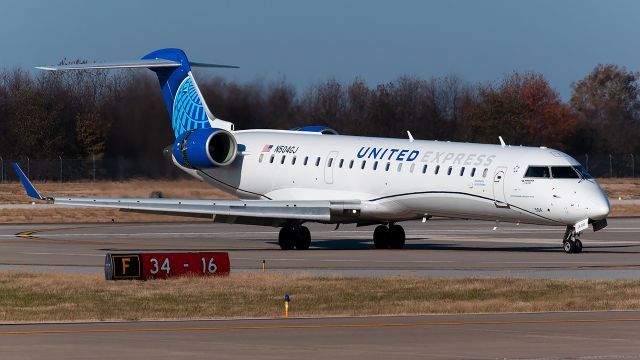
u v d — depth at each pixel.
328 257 105.00
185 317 62.25
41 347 49.34
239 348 48.97
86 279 81.38
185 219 178.50
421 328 55.84
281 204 113.19
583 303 66.81
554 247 120.00
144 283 78.44
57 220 174.62
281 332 54.38
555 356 46.88
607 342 50.72
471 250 115.38
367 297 71.31
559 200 102.12
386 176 114.06
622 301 67.69
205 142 126.44
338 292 73.81
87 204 110.19
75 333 54.28
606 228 153.50
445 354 47.44
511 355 47.16
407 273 87.56
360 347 49.31
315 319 60.34
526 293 72.62
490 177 105.75
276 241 130.88
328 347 49.31
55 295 72.75
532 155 105.19
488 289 74.81
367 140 121.00
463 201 108.00
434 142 115.00
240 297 71.38
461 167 108.25
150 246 121.44
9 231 147.62
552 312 63.12
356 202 115.81
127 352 47.81
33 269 92.19
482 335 53.12
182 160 130.38
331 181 119.94
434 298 70.81
